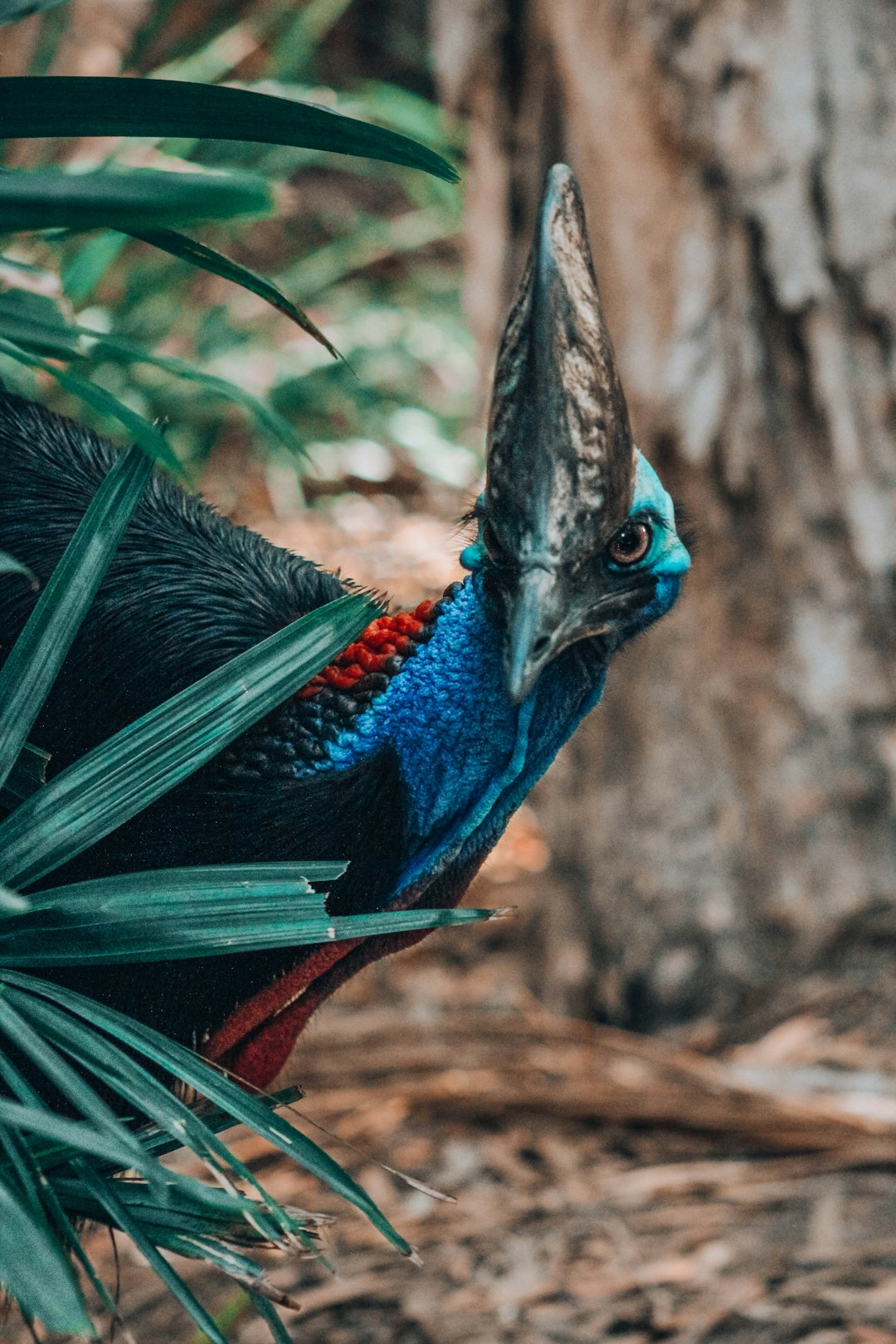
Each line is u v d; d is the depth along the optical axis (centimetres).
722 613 495
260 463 838
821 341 474
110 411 183
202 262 205
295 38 845
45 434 258
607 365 211
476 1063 490
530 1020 519
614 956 517
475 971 564
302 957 243
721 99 464
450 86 514
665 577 238
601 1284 391
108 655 235
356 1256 410
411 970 565
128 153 492
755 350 477
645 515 229
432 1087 476
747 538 489
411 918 204
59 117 186
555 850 534
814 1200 415
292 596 252
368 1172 444
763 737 498
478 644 239
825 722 493
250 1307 389
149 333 767
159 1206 196
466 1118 468
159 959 198
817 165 465
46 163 535
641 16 463
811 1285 380
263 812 232
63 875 230
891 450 479
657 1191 427
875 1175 422
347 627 208
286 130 190
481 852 252
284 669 205
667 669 502
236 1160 186
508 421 211
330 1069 491
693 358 477
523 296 212
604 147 477
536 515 209
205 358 809
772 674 495
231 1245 198
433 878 246
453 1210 425
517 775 245
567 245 209
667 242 475
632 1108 455
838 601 489
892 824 495
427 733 240
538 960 551
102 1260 416
